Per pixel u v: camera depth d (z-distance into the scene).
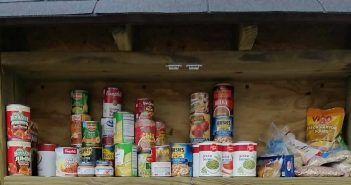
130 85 2.07
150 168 1.80
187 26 2.00
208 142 1.75
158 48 2.00
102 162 1.79
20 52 1.81
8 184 1.74
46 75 1.98
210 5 1.56
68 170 1.81
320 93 2.05
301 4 1.56
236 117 2.04
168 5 1.57
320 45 2.00
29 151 1.81
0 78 1.80
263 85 2.06
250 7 1.55
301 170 1.78
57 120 2.06
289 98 2.05
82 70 1.89
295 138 1.99
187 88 2.06
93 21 1.61
